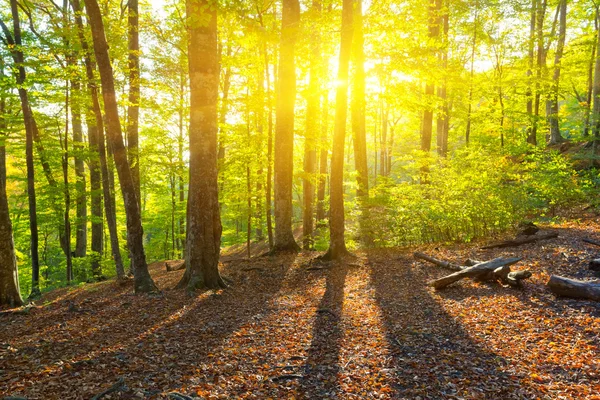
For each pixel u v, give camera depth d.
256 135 13.72
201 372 4.89
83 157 15.59
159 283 11.30
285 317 7.29
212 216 9.68
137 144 15.20
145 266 9.90
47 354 5.55
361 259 11.74
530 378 4.46
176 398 4.09
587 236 9.84
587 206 12.95
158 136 18.33
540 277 7.84
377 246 13.55
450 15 20.20
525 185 12.31
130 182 9.57
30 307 9.25
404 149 33.53
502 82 19.33
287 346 5.82
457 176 13.55
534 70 19.12
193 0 7.68
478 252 10.42
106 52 8.85
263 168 15.78
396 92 13.53
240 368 5.04
